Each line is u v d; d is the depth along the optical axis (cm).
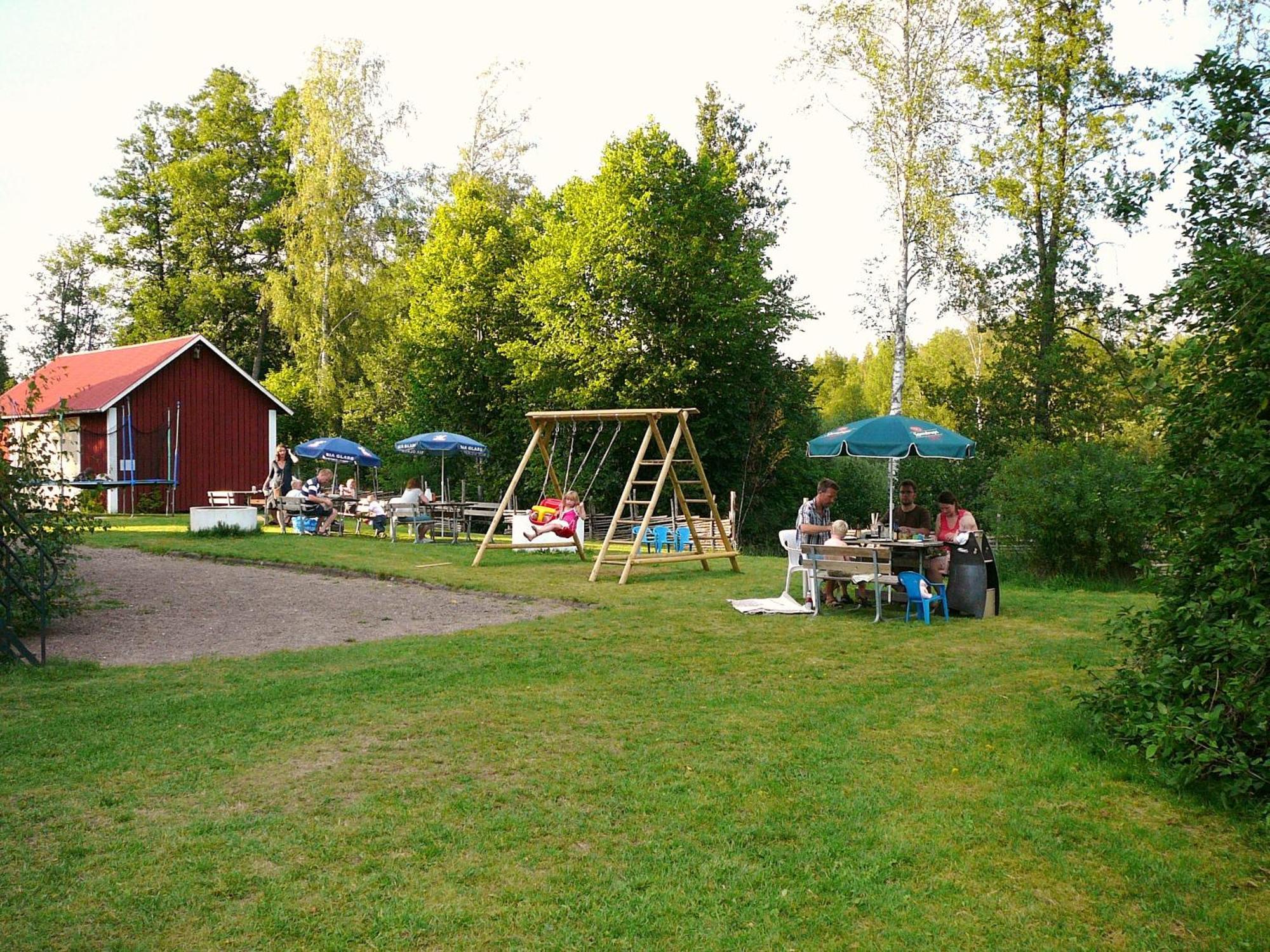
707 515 3048
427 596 1238
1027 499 1648
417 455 3288
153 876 406
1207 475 542
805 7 2427
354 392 3931
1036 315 2645
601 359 2867
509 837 449
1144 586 576
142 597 1190
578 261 2911
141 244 4934
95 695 689
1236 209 571
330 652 847
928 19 2402
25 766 537
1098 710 587
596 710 662
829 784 520
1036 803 496
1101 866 431
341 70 3806
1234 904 398
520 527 1880
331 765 544
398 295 4081
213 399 3164
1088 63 2456
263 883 402
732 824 466
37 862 419
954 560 1096
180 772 530
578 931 370
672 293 2909
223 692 700
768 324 3083
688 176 3025
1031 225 2634
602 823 467
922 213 2409
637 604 1152
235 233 4847
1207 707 525
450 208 3556
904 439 1192
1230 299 537
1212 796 504
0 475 870
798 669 793
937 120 2433
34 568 907
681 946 361
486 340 3416
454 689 714
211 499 2614
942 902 398
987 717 647
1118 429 2580
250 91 4934
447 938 364
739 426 3134
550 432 2972
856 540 1215
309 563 1498
